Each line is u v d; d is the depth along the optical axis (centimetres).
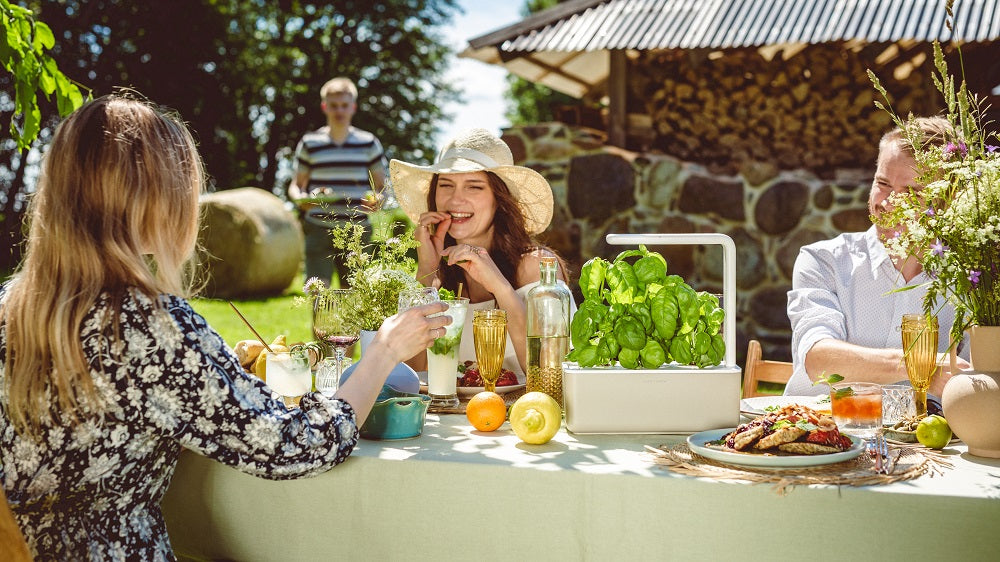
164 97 1645
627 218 688
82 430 137
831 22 629
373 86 2053
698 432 184
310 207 580
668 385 184
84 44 1582
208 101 1719
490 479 159
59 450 138
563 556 157
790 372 269
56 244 139
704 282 683
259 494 172
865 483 147
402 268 240
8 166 1384
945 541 142
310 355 227
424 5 2106
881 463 155
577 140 696
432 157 2142
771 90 715
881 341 253
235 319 859
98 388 136
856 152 699
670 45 633
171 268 146
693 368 189
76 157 141
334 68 2044
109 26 1606
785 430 160
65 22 1535
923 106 680
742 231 676
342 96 586
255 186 2006
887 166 237
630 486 153
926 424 172
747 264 674
